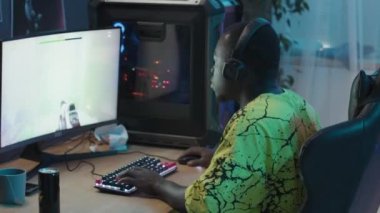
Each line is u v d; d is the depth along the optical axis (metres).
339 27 2.96
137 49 2.48
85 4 2.69
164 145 2.49
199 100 2.41
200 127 2.42
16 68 2.01
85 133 2.53
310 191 1.54
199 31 2.37
